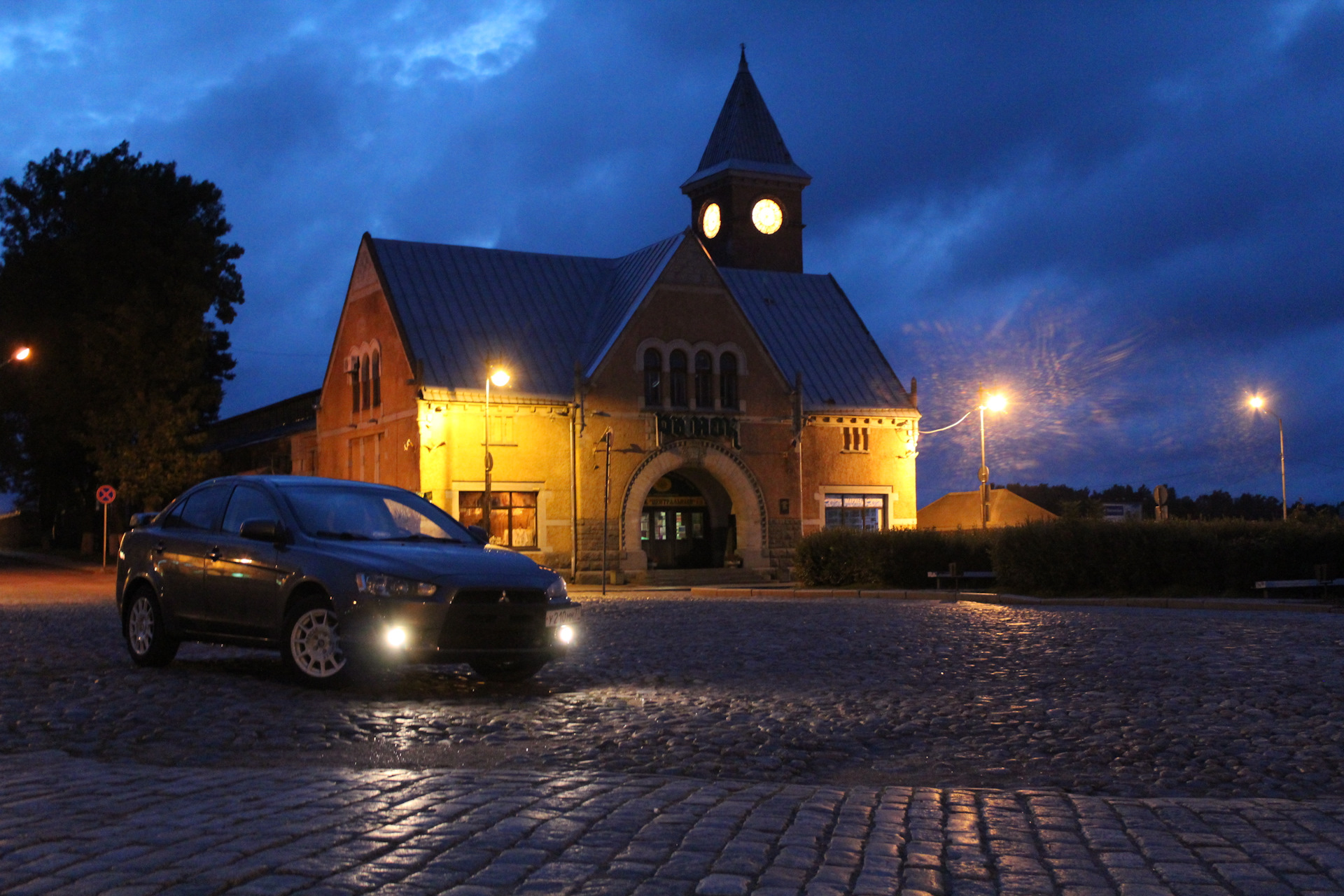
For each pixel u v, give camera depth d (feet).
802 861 18.51
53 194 189.16
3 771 25.68
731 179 216.13
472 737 31.48
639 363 151.74
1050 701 38.45
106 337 180.86
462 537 44.47
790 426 161.27
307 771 25.64
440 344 147.84
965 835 20.27
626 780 24.67
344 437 165.89
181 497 46.62
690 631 64.18
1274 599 87.30
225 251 204.44
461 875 17.52
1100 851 19.43
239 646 41.88
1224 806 22.62
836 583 121.29
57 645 53.42
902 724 34.09
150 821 20.58
